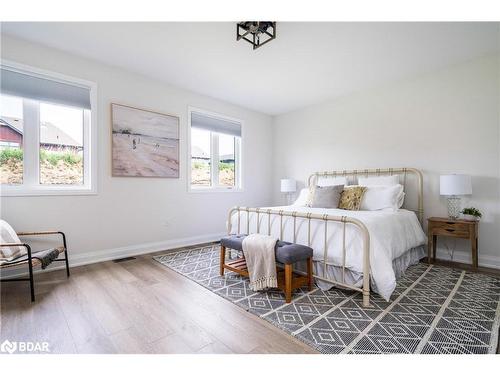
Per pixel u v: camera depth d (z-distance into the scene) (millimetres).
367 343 1442
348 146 4055
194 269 2727
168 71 3219
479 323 1646
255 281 2111
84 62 2875
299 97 4156
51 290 2164
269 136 5168
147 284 2309
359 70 3162
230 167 4625
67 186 2871
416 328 1590
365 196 3203
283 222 2541
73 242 2820
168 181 3639
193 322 1672
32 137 2637
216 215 4250
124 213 3209
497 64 2783
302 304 1925
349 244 2062
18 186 2566
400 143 3500
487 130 2852
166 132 3586
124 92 3186
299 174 4773
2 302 1938
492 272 2627
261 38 2445
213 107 4191
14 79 2479
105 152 3047
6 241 2072
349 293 2119
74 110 2916
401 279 2439
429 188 3260
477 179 2920
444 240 3143
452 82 3064
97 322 1664
